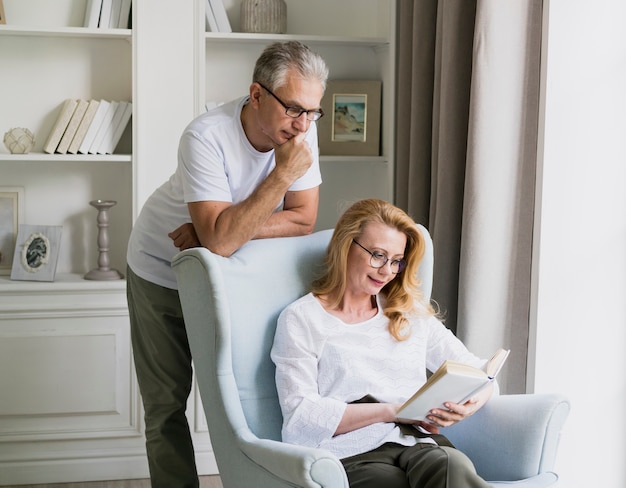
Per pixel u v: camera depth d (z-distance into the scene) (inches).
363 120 147.8
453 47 109.5
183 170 94.4
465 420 89.5
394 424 84.6
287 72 88.1
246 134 95.3
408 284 91.7
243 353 88.0
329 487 72.1
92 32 132.3
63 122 134.7
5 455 133.8
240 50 147.5
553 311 105.6
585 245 105.0
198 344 87.7
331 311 89.4
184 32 135.4
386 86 145.7
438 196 112.4
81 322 133.8
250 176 96.7
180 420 108.5
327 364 86.8
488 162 103.0
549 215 104.2
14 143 134.4
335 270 89.0
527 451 84.1
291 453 73.7
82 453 135.8
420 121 122.3
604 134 104.1
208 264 84.4
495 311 105.0
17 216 142.0
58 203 143.7
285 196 100.7
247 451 80.0
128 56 143.0
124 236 145.6
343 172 153.0
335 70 150.6
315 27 149.6
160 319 104.5
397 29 139.8
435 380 77.7
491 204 103.4
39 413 133.6
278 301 90.8
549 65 102.3
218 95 147.7
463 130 110.4
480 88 102.4
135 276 105.3
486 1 101.4
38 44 140.8
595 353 107.0
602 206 105.0
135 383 135.9
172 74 135.7
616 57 103.3
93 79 142.6
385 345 89.3
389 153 141.9
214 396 86.0
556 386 107.0
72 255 144.6
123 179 144.9
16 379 132.6
